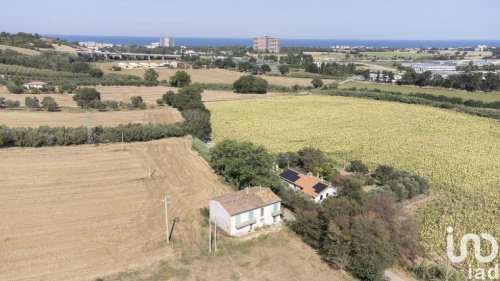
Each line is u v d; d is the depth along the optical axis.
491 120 119.06
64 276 38.84
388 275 40.78
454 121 117.56
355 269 40.25
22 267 39.97
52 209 52.75
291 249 45.75
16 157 72.06
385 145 91.12
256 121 116.69
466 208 57.41
